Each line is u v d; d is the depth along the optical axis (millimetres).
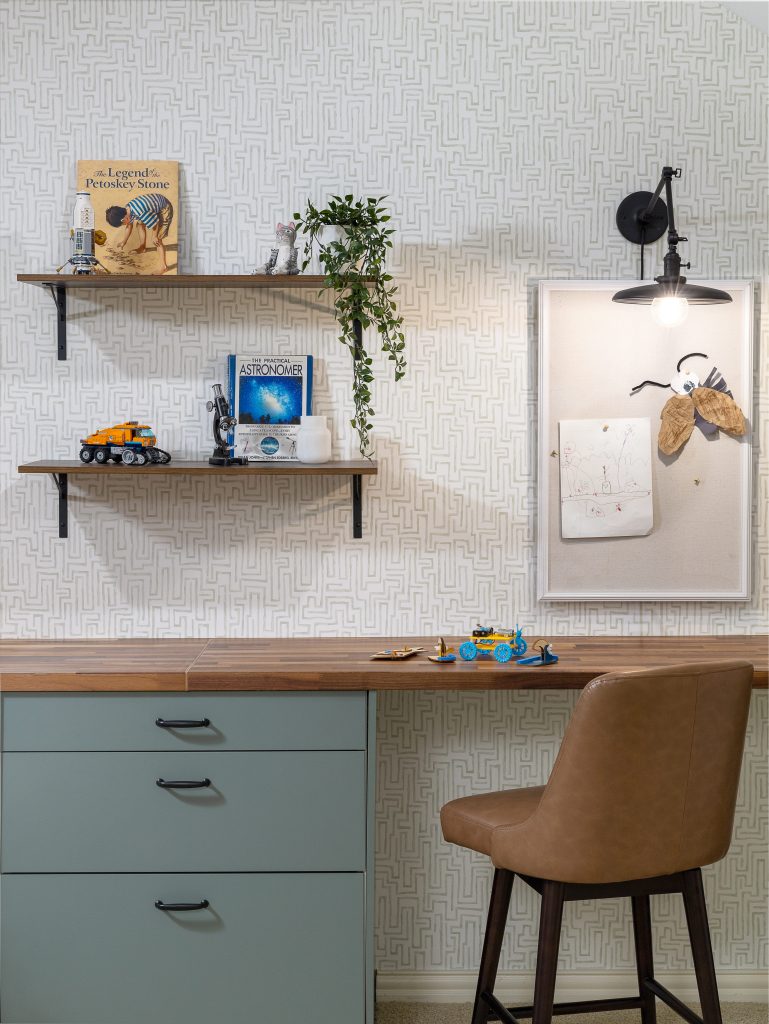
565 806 1882
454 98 2527
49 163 2496
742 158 2553
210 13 2498
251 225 2523
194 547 2562
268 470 2289
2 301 2508
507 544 2584
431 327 2547
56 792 2127
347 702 2143
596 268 2549
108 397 2529
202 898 2145
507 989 2613
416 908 2602
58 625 2559
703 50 2537
